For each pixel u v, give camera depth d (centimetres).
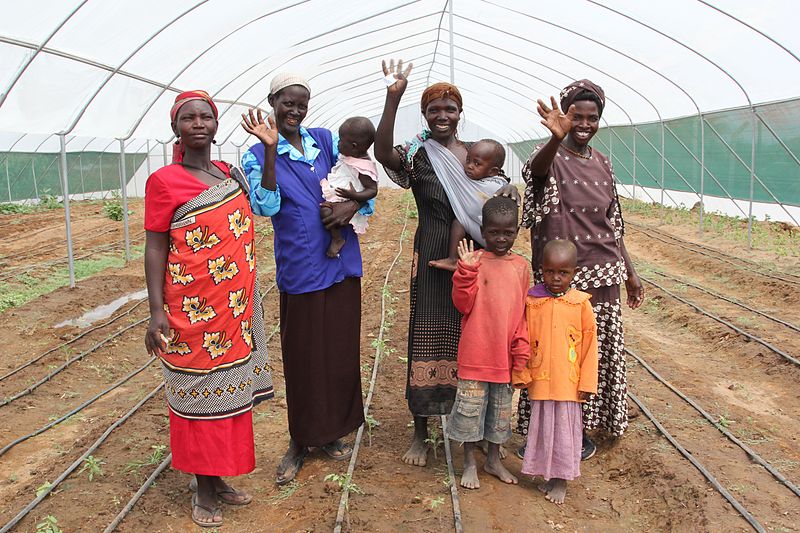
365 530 381
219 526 396
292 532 384
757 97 1196
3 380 677
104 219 1970
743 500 409
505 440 421
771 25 919
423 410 438
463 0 1277
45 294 1006
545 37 1384
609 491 446
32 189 2322
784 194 1309
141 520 398
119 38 823
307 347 436
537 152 416
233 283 368
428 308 432
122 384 681
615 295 452
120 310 963
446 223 426
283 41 1181
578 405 409
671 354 771
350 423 459
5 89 762
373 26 1377
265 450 502
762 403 616
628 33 1171
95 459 476
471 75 2119
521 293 407
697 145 1591
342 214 423
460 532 374
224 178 385
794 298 930
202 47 1002
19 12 648
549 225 440
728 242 1372
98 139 2498
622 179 2225
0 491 465
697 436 505
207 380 369
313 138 445
